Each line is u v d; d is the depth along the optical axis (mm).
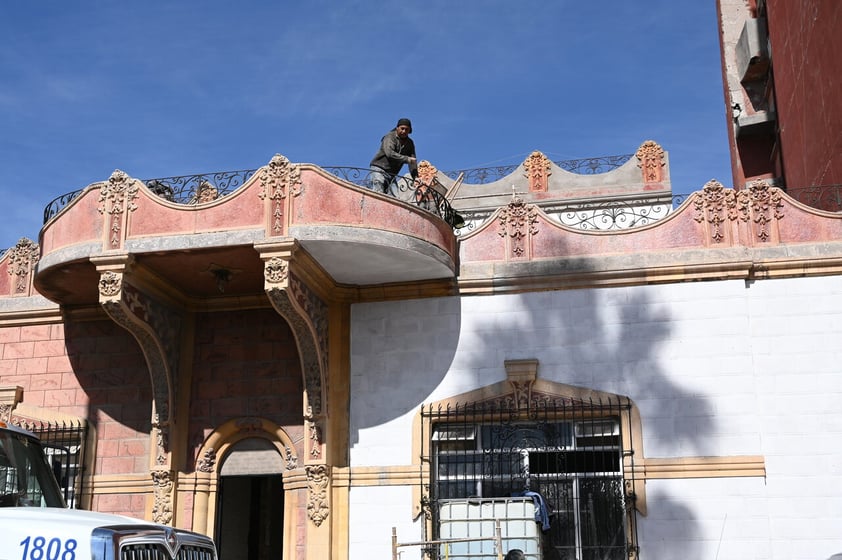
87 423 14258
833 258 12641
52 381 14602
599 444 12859
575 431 12961
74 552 6957
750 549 11922
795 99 17906
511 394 13070
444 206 13953
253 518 17969
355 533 12945
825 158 15789
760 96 21781
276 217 12414
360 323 13773
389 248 12477
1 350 14922
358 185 12555
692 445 12398
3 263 15305
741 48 21875
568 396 12883
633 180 19188
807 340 12477
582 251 13391
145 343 13555
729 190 13188
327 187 12523
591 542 12461
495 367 13227
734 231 13039
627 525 12289
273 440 13789
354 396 13492
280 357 14016
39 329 14922
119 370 14438
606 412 12797
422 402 13289
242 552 17484
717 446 12328
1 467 8453
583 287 13258
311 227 12281
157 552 7598
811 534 11844
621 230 13359
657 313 12945
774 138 20672
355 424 13375
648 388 12711
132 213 12867
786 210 13008
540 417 13031
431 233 12922
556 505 12680
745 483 12133
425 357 13445
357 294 13820
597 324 13086
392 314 13711
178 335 14211
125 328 13281
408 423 13242
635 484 12367
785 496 12016
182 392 14070
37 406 14531
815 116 16391
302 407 13711
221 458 13859
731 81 22125
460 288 13578
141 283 13164
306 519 13062
